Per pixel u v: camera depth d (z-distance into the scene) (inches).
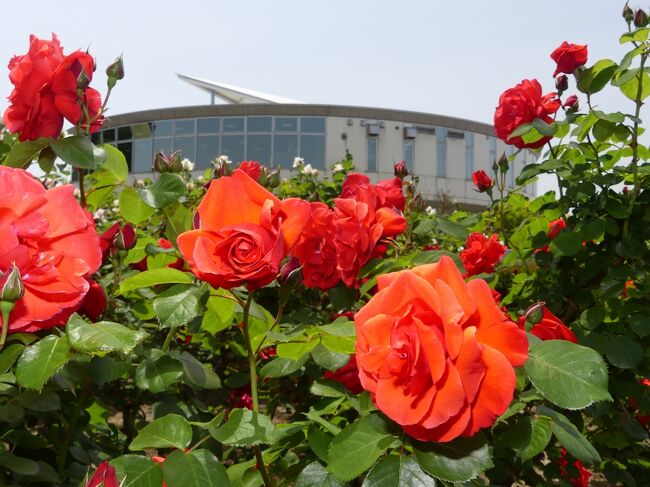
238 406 90.4
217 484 33.8
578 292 83.7
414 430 33.1
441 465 33.0
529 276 97.6
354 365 50.0
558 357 35.4
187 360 47.8
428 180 1277.1
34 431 68.3
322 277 65.5
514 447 39.4
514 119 90.8
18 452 55.1
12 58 50.1
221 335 81.2
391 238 72.6
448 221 79.7
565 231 82.1
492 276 93.9
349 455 34.7
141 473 34.1
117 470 34.1
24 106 48.9
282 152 1228.5
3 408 43.3
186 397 86.8
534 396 40.9
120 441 81.3
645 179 83.0
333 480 37.7
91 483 24.2
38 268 33.2
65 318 35.1
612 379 76.2
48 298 33.6
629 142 83.6
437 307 33.2
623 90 80.9
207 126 1234.6
